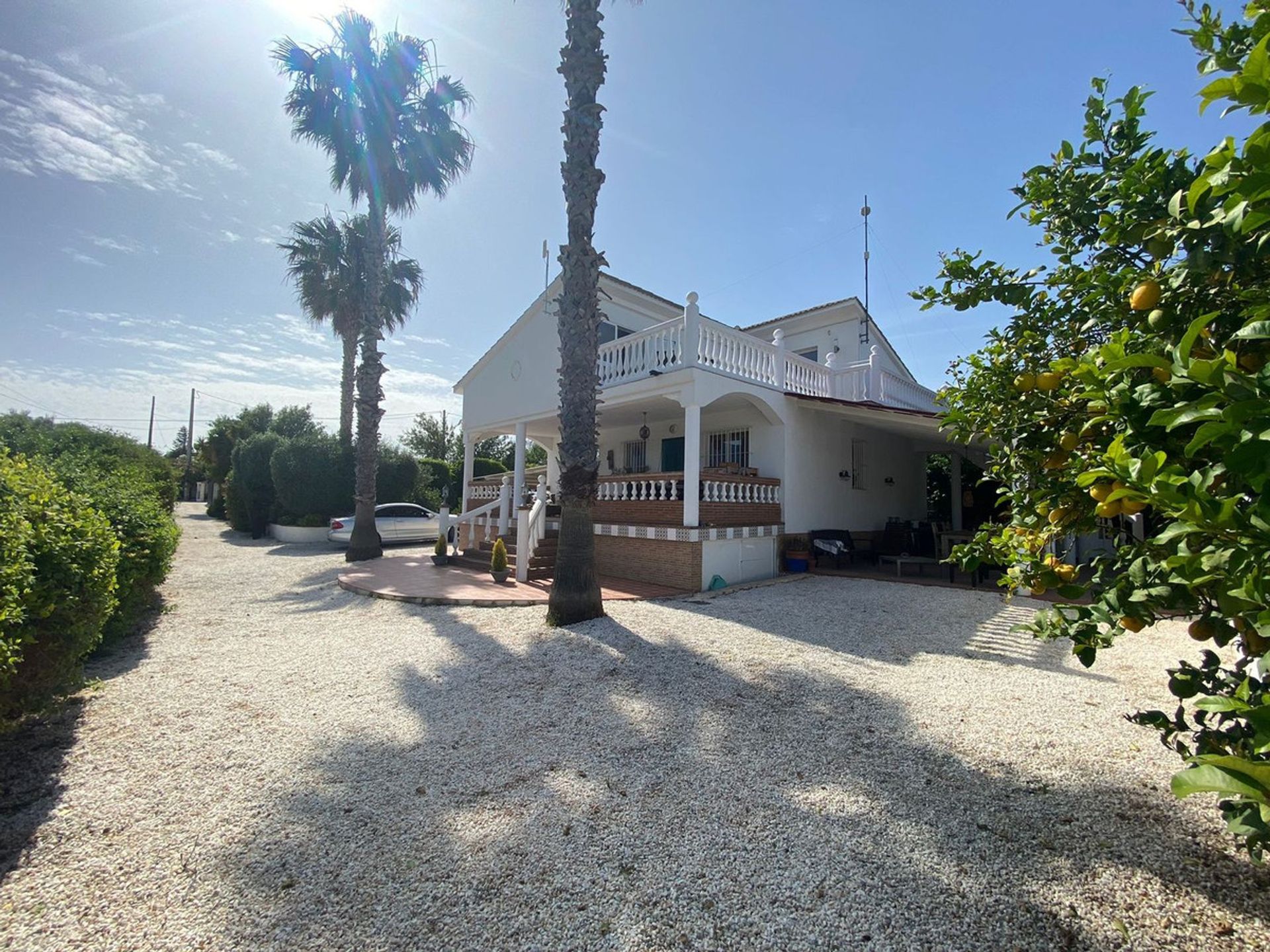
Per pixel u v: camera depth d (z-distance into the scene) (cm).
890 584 1128
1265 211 128
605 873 277
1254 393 116
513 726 453
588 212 789
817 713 465
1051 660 607
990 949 227
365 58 1484
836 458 1471
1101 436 211
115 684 557
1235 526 121
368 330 1602
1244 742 200
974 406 299
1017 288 287
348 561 1563
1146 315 222
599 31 790
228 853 297
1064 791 341
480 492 1952
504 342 1755
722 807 332
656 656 623
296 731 449
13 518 377
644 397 1180
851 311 1838
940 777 360
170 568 925
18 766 392
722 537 1105
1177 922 237
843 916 246
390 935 241
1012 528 249
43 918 252
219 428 3844
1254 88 119
